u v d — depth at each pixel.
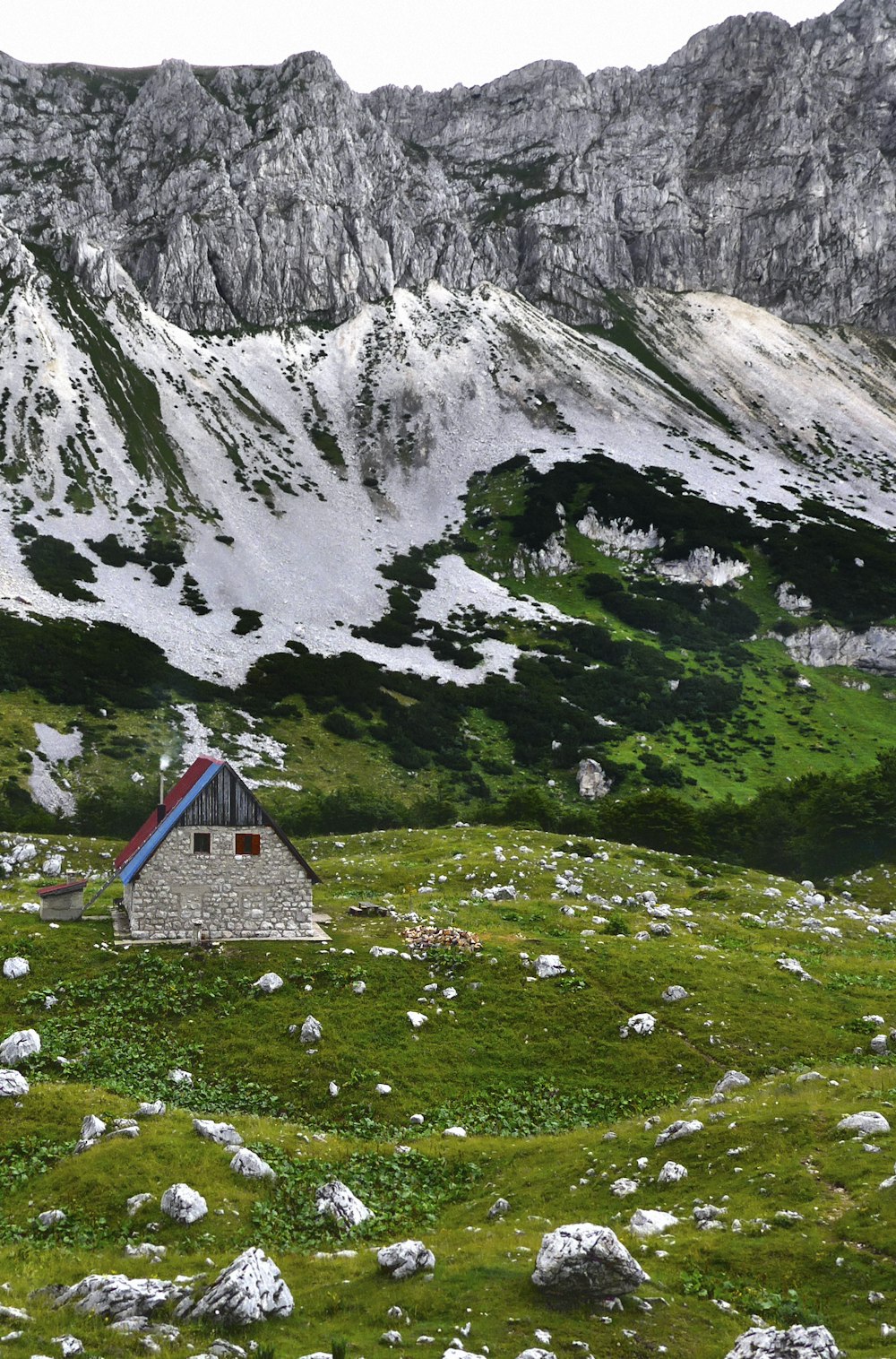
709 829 106.25
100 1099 30.47
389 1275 18.42
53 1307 16.77
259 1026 38.41
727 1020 39.47
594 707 167.75
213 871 46.00
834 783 102.56
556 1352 15.11
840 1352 14.33
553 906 58.31
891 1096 25.81
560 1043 38.31
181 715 142.00
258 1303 16.30
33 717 131.25
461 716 162.25
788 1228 19.47
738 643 196.62
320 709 154.50
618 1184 23.73
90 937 45.03
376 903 56.22
